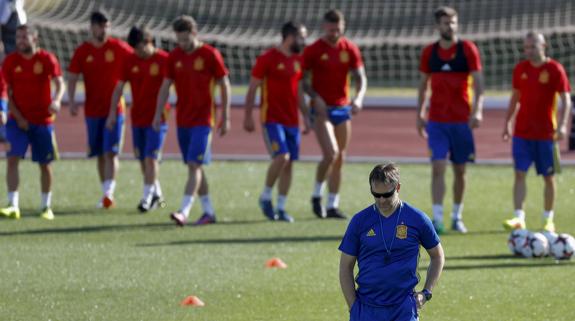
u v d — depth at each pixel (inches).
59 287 1264.8
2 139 2657.5
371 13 5142.7
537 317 1133.7
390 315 862.5
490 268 1385.3
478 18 4965.6
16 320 1109.7
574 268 1389.0
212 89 1695.4
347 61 1755.7
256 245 1542.8
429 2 5108.3
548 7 4931.1
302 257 1456.7
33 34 1731.1
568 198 2005.4
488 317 1132.5
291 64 1728.6
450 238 1614.2
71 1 5009.8
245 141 2908.5
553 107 1653.5
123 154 2566.4
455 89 1651.1
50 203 1891.0
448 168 2395.4
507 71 4527.6
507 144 2844.5
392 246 861.2
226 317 1128.2
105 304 1182.9
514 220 1673.2
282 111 1734.7
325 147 1755.7
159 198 1888.5
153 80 1820.9
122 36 4591.5
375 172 848.9
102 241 1565.0
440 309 1166.3
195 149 1689.2
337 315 1138.0
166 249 1505.9
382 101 3612.2
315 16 5177.2
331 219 1787.6
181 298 1215.6
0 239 1571.1
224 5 5177.2
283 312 1151.0
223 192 2055.9
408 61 4709.6
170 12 5093.5
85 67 1854.1
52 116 1753.2
